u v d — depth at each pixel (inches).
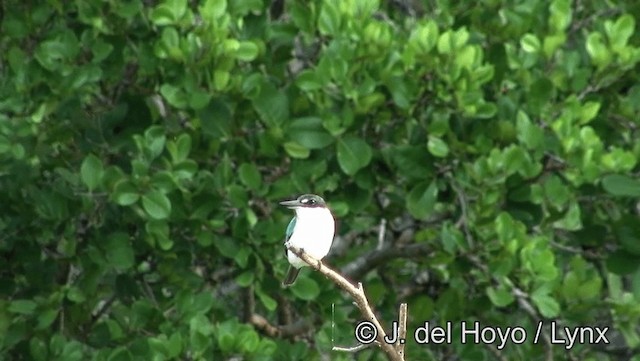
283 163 820.0
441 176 804.6
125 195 753.6
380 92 796.6
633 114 829.2
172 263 836.0
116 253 795.4
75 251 825.5
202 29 765.9
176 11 768.9
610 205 830.5
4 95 789.9
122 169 836.0
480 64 783.1
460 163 797.2
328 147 811.4
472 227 793.6
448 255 813.9
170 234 818.8
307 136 773.9
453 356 909.8
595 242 844.6
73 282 868.6
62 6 829.8
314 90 781.9
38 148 827.4
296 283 809.5
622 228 809.5
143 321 816.3
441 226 876.0
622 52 802.8
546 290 794.8
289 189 789.2
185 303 812.6
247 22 812.6
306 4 828.0
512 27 833.5
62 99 794.2
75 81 783.7
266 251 806.5
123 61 809.5
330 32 777.6
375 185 810.2
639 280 817.5
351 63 775.1
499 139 804.6
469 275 863.7
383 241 935.0
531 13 832.3
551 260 783.7
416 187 792.3
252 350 784.9
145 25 810.2
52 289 837.2
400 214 871.1
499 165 772.6
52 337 804.6
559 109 805.9
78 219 836.0
